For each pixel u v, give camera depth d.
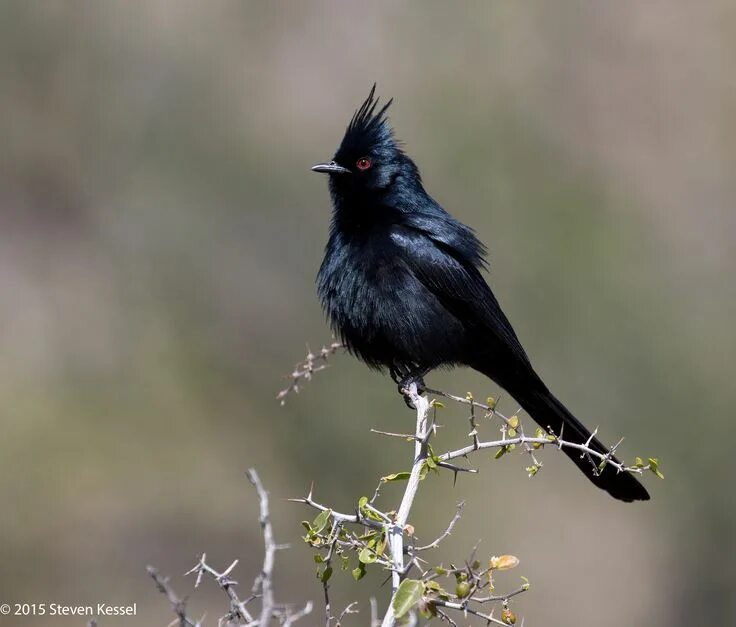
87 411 17.08
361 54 19.02
